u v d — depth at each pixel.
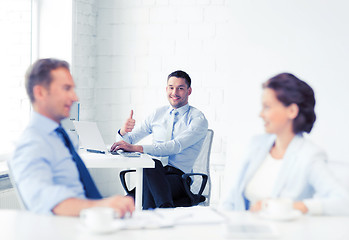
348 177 1.81
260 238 1.43
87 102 4.66
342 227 1.55
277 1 3.80
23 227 1.49
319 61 3.72
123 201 1.63
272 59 3.83
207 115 4.61
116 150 3.39
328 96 3.70
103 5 4.72
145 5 4.66
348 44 3.67
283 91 1.88
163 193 3.18
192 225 1.57
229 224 1.55
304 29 3.75
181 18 4.61
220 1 4.54
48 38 4.37
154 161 3.29
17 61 4.11
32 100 1.80
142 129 3.93
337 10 3.68
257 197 1.96
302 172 1.82
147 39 4.68
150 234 1.45
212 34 4.57
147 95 4.71
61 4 4.34
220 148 4.58
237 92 3.91
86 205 1.60
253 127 3.87
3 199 3.54
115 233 1.46
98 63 4.77
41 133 1.77
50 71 1.78
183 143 3.55
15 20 4.09
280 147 1.95
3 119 3.98
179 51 4.63
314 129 3.70
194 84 4.61
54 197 1.61
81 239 1.39
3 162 3.88
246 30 3.88
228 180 3.89
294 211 1.65
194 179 3.54
